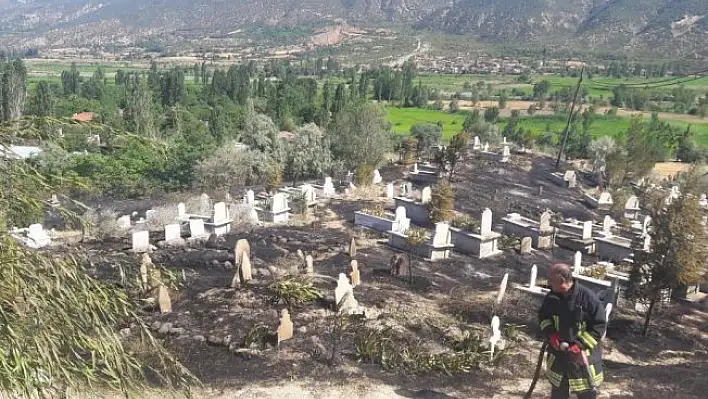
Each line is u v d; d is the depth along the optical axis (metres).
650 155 36.47
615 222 26.81
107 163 32.25
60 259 5.04
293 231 22.33
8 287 4.62
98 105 64.62
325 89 68.00
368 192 30.80
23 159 5.21
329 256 18.69
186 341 10.84
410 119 75.12
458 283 16.91
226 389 8.77
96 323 5.07
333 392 8.70
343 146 39.75
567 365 6.30
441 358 10.31
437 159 34.34
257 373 9.45
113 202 30.41
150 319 11.87
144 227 22.31
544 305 6.51
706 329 14.99
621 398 8.70
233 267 16.45
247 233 21.47
